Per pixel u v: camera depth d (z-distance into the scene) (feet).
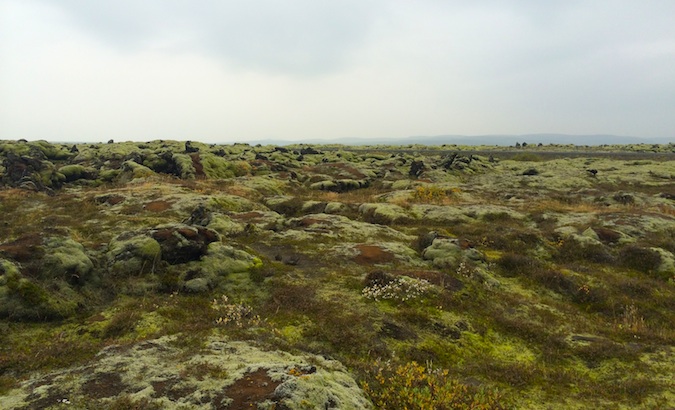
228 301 51.96
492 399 32.35
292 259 68.39
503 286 64.39
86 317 43.93
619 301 59.21
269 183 168.55
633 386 35.47
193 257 58.75
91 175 169.37
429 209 122.01
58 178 154.71
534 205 133.69
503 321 50.06
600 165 262.67
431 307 52.08
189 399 23.38
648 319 55.47
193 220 87.81
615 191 167.84
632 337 47.78
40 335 38.65
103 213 98.84
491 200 152.15
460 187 182.50
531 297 61.31
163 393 24.16
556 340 45.80
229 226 86.28
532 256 81.10
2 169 163.63
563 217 110.83
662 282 67.41
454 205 130.21
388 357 40.09
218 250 61.11
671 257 73.31
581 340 46.16
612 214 106.73
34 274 45.19
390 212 115.85
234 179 173.37
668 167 236.63
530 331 47.96
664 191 171.22
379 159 301.43
